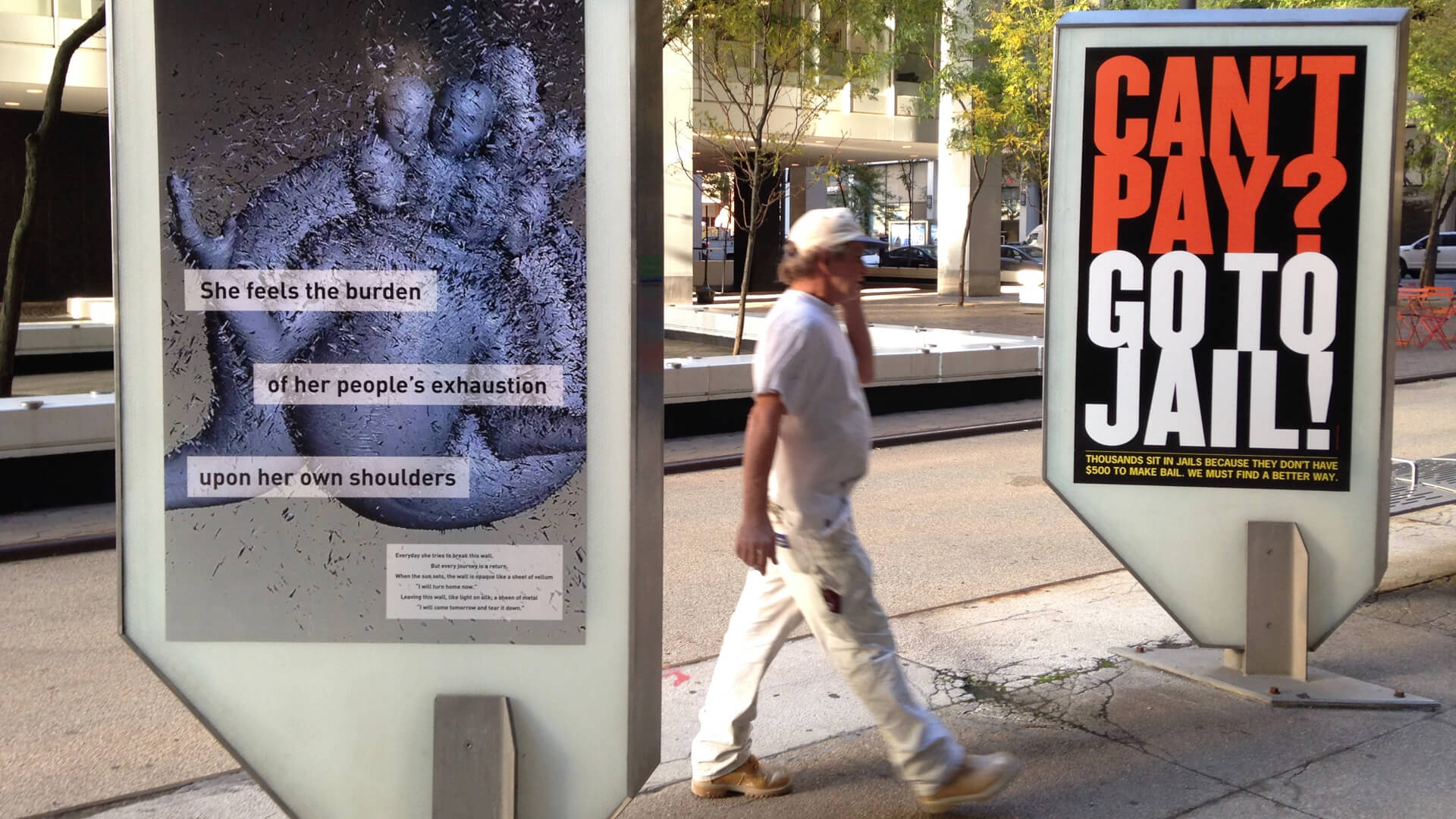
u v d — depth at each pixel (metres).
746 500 3.25
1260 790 3.75
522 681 2.83
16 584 6.60
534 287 2.73
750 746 3.84
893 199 66.75
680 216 26.61
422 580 2.80
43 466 8.36
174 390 2.75
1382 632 5.35
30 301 28.05
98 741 4.32
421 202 2.71
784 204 39.81
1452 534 7.28
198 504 2.78
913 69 32.28
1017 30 23.42
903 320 24.84
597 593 2.80
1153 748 4.09
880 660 3.39
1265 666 4.64
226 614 2.81
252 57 2.67
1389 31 4.32
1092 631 5.46
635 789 2.83
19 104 26.31
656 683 2.86
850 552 3.36
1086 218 4.56
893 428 11.86
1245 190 4.45
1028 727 4.30
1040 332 21.67
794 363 3.22
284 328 2.73
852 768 3.96
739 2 14.39
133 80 2.68
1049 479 4.68
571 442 2.77
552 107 2.68
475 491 2.78
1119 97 4.50
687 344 19.45
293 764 2.86
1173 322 4.54
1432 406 13.15
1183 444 4.58
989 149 26.05
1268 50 4.39
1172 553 4.64
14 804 3.78
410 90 2.68
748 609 3.72
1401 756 3.99
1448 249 40.50
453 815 2.82
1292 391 4.50
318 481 2.78
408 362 2.75
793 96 27.20
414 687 2.84
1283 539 4.54
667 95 25.70
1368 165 4.38
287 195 2.70
